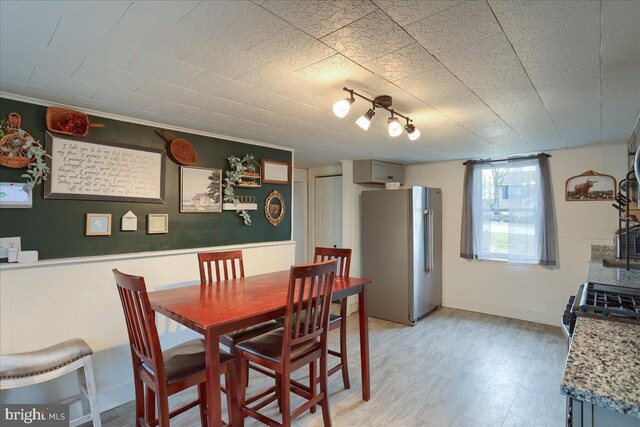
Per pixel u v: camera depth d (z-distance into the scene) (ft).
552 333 12.64
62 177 7.50
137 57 5.25
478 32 4.57
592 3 3.90
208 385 4.99
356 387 8.89
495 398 8.33
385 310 14.65
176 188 9.55
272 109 7.94
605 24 4.35
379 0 3.84
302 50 5.08
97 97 7.06
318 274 6.04
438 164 16.52
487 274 15.12
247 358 6.50
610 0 3.83
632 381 2.63
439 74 5.98
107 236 8.23
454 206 16.03
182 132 9.68
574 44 4.90
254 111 8.09
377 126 9.48
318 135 10.64
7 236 6.85
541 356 10.69
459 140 11.41
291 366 5.98
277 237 12.39
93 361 7.82
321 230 18.62
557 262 13.39
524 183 14.06
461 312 15.39
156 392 5.17
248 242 11.40
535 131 10.11
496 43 4.88
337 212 17.87
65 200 7.59
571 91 6.77
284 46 4.95
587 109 7.92
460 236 15.80
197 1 3.82
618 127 9.58
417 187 14.30
